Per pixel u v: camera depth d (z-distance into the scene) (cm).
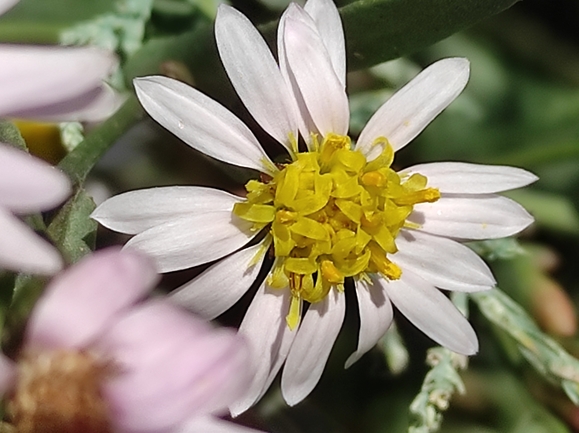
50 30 7
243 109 6
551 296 7
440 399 7
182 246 5
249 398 5
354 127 8
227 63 5
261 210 5
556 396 7
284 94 5
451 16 6
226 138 5
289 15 5
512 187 6
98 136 6
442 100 6
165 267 5
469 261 6
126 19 7
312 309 6
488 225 6
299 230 5
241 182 6
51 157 6
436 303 6
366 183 6
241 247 5
